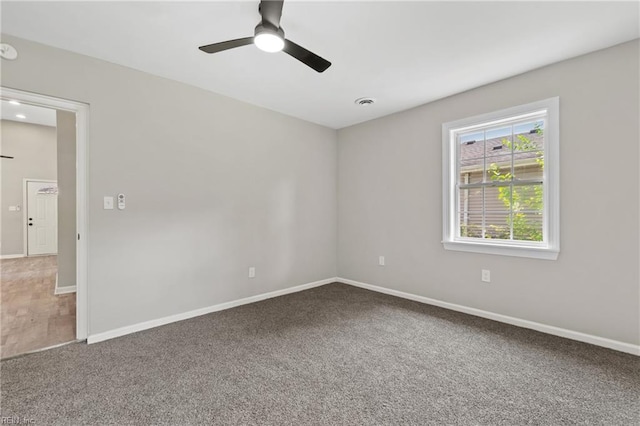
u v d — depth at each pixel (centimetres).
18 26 205
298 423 154
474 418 158
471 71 271
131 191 268
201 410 164
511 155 292
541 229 274
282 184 389
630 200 224
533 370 204
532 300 273
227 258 335
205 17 197
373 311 324
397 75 279
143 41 226
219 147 327
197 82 298
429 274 350
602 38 218
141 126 273
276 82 296
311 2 181
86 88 245
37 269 528
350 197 443
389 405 168
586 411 163
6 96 216
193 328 277
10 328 273
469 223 323
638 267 222
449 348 237
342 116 400
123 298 264
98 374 198
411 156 367
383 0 179
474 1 180
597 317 239
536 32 211
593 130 238
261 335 262
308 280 424
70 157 397
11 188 658
